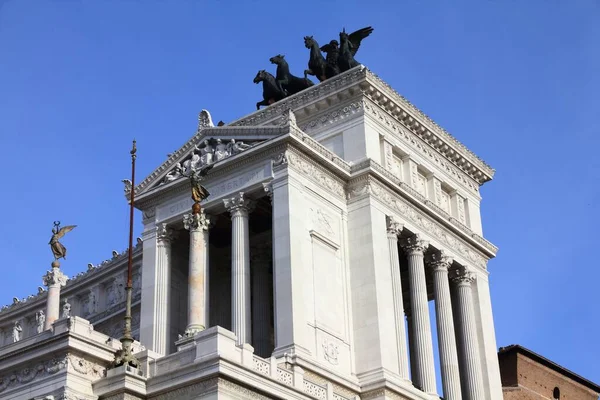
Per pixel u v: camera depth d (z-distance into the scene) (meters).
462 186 123.88
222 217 109.94
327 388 90.88
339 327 100.19
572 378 134.62
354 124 110.12
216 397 76.38
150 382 79.50
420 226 112.19
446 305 112.88
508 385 126.38
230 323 112.12
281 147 101.81
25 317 138.88
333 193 105.56
